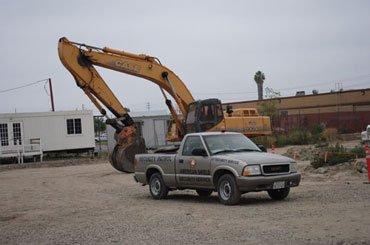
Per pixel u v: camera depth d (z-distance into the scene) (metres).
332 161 21.27
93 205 15.34
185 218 11.70
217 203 14.01
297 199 13.71
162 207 13.87
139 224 11.34
